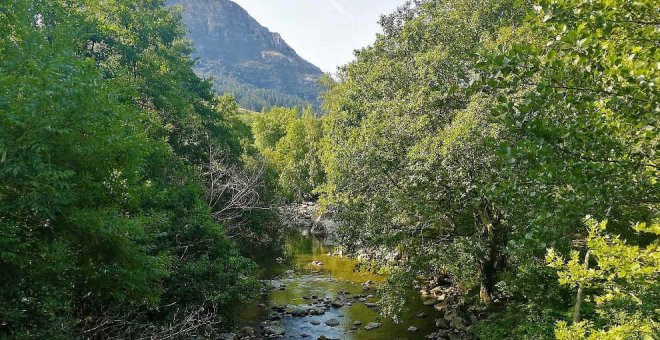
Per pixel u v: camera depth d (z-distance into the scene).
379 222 13.97
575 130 3.90
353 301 18.78
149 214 11.80
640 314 6.91
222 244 15.11
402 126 13.98
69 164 6.34
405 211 13.58
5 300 6.23
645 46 4.04
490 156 10.54
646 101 3.74
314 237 35.75
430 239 14.66
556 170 3.94
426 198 12.97
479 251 13.40
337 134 26.56
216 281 13.54
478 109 11.24
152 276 8.45
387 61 23.06
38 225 6.37
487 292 14.89
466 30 19.19
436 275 18.83
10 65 6.14
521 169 5.69
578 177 3.93
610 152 4.02
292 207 37.56
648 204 4.77
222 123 31.95
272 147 67.12
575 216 4.26
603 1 3.66
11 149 5.03
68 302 7.56
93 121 6.34
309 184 51.34
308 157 52.53
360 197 15.13
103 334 9.97
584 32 3.77
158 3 28.47
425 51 21.03
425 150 12.51
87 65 6.46
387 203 13.93
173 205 15.09
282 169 51.41
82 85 5.73
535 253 11.17
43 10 14.68
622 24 3.90
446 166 11.89
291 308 17.78
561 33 3.92
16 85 5.36
